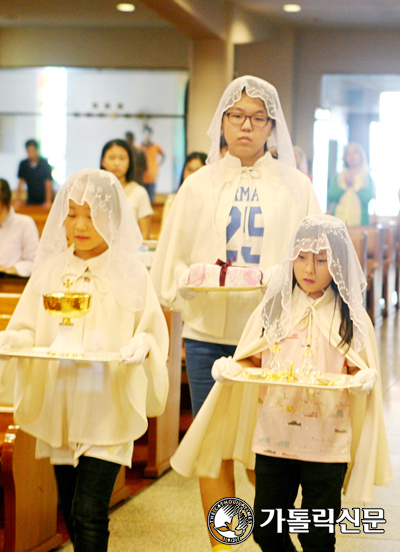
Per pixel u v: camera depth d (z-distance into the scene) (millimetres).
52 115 13414
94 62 13203
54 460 2400
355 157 9492
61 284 2480
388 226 10281
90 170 2422
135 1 11117
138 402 2350
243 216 2838
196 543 3053
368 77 13234
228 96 2832
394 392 5781
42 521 3004
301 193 2885
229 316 2791
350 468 2402
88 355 2271
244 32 10984
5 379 2490
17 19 12547
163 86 13102
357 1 10578
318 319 2336
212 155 2920
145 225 5992
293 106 12898
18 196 12695
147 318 2453
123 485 3611
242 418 2590
